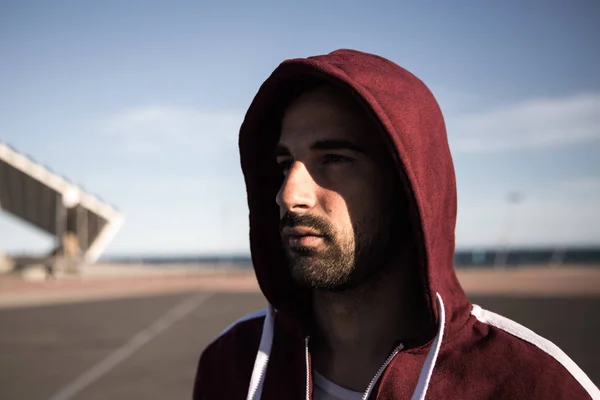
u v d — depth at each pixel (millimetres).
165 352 10781
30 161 32062
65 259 41094
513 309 16875
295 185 1142
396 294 1234
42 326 15016
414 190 1072
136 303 21953
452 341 1183
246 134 1433
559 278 36094
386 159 1189
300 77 1228
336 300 1243
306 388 1267
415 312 1235
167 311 18703
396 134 1078
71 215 39156
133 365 9531
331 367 1292
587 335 11648
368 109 1075
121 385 8094
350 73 1156
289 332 1399
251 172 1473
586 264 74188
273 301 1391
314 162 1179
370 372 1234
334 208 1134
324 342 1324
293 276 1160
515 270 53094
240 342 1527
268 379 1370
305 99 1209
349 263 1136
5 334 13539
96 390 7828
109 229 39812
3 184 34844
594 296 21250
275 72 1231
